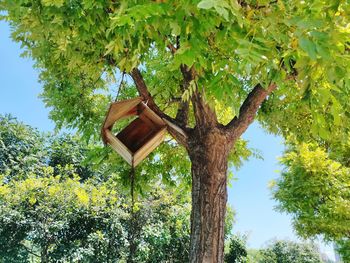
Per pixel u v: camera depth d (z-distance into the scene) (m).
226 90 1.76
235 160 5.52
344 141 4.32
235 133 3.64
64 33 2.98
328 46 1.39
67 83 4.86
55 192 10.69
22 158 17.72
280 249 19.98
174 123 3.75
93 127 4.98
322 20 1.53
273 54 1.81
